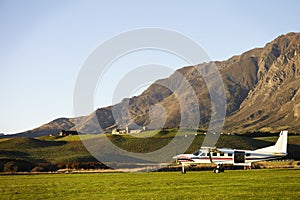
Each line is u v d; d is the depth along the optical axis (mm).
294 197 29969
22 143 164750
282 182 41250
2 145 161375
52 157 136250
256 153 66625
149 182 46594
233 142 148000
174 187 39656
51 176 66062
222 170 65750
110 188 40750
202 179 48781
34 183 50438
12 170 93312
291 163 88625
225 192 34250
